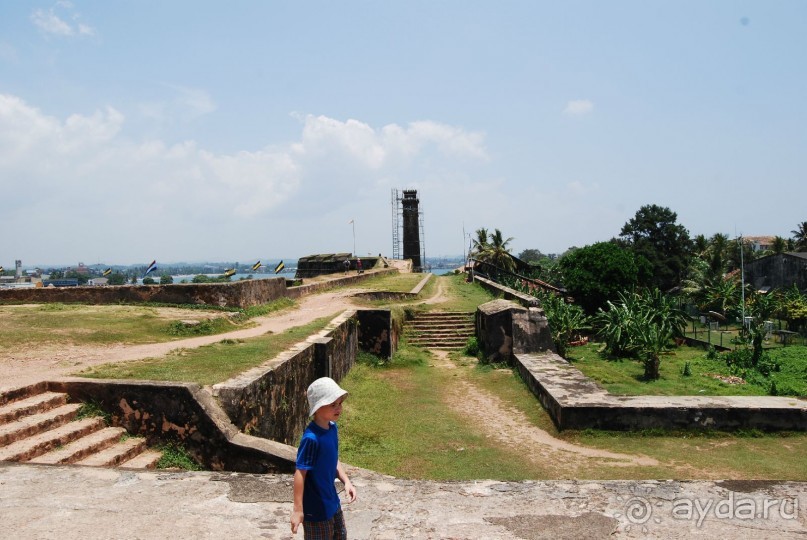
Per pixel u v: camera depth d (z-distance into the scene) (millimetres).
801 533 4734
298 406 11641
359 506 5336
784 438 11438
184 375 9188
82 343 12125
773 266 44125
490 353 18375
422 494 5609
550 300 24812
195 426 7812
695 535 4711
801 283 41406
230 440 7672
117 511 5074
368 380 16656
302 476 3643
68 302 17500
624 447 10984
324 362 13102
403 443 11148
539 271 54750
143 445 7832
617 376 18000
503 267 52812
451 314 23609
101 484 5684
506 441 11391
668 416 11656
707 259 51781
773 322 32656
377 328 19078
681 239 54281
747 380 18531
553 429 12055
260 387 9219
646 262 33875
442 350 20953
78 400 8195
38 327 13078
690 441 11320
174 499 5355
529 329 18203
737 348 23359
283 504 5289
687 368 18797
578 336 24719
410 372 18031
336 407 3797
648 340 18125
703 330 31734
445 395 15227
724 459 10219
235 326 16266
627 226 56719
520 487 5734
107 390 8117
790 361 21688
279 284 21906
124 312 15695
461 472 9500
